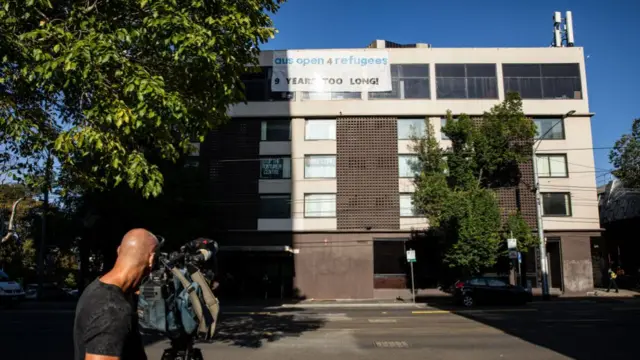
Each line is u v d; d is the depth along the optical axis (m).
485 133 30.39
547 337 12.80
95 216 26.05
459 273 30.09
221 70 9.30
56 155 8.77
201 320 3.87
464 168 29.95
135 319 2.91
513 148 30.75
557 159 32.72
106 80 8.18
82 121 9.20
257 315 20.28
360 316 19.58
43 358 10.27
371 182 32.31
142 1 8.19
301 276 31.62
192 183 27.81
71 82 8.09
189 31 8.14
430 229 29.88
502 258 31.45
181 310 3.78
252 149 32.91
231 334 13.92
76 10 8.44
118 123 7.71
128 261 2.94
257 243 32.06
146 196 8.33
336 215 32.12
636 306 22.98
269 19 10.29
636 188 34.88
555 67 33.34
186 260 4.14
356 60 33.19
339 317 19.19
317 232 32.00
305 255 31.84
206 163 32.94
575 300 27.64
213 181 32.75
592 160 32.44
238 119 33.19
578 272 31.58
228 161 32.88
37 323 17.05
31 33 7.77
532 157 30.31
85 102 9.59
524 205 32.03
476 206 28.12
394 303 27.69
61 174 9.80
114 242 27.38
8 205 35.09
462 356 10.33
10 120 8.17
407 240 31.62
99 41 7.75
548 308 22.12
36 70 7.61
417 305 25.92
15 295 24.73
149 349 11.27
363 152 32.62
